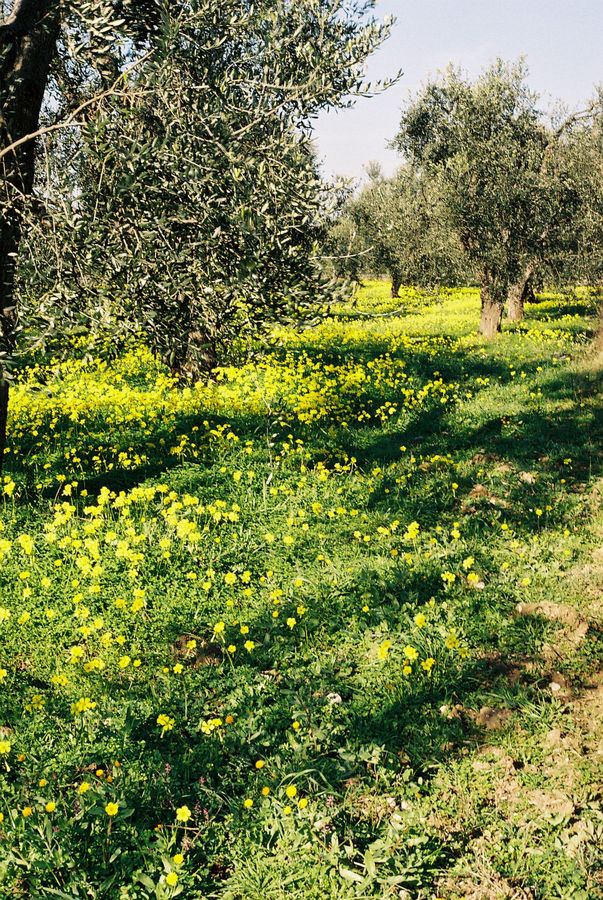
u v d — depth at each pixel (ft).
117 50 17.42
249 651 18.20
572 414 40.63
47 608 19.89
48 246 16.30
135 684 17.19
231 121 17.04
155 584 21.42
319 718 15.87
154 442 34.22
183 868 12.21
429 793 13.96
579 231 75.77
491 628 19.34
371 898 11.61
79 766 14.43
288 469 31.14
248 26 17.53
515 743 15.14
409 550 24.13
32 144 18.60
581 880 11.83
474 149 72.43
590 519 26.23
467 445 36.55
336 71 17.90
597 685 16.94
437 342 73.26
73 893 11.56
